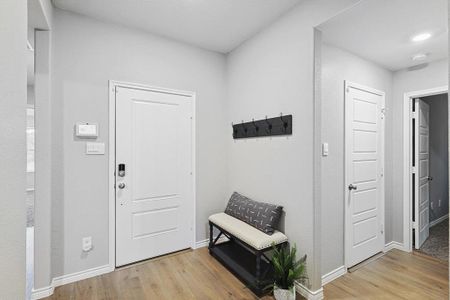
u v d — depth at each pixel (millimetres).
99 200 2350
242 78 2893
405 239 2943
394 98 3047
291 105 2188
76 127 2227
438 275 2363
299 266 1943
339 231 2375
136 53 2555
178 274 2350
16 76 883
